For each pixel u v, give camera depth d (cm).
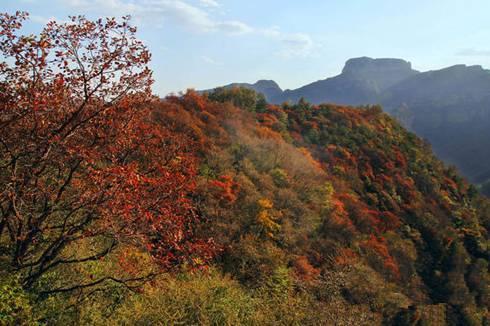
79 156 772
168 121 3145
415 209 5106
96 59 738
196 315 1131
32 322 753
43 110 716
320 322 1440
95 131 822
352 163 5347
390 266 3388
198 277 1352
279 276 1842
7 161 778
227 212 2412
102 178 759
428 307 3309
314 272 2408
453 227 5372
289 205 2962
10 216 816
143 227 812
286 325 1352
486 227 6391
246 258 2066
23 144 732
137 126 891
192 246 896
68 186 852
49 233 899
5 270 777
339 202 3756
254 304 1398
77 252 1072
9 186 724
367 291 2516
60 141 738
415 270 4088
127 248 1035
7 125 697
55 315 870
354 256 2947
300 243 2700
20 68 710
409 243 4312
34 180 780
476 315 4075
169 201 845
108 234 823
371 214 4181
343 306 1642
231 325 1162
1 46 680
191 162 962
